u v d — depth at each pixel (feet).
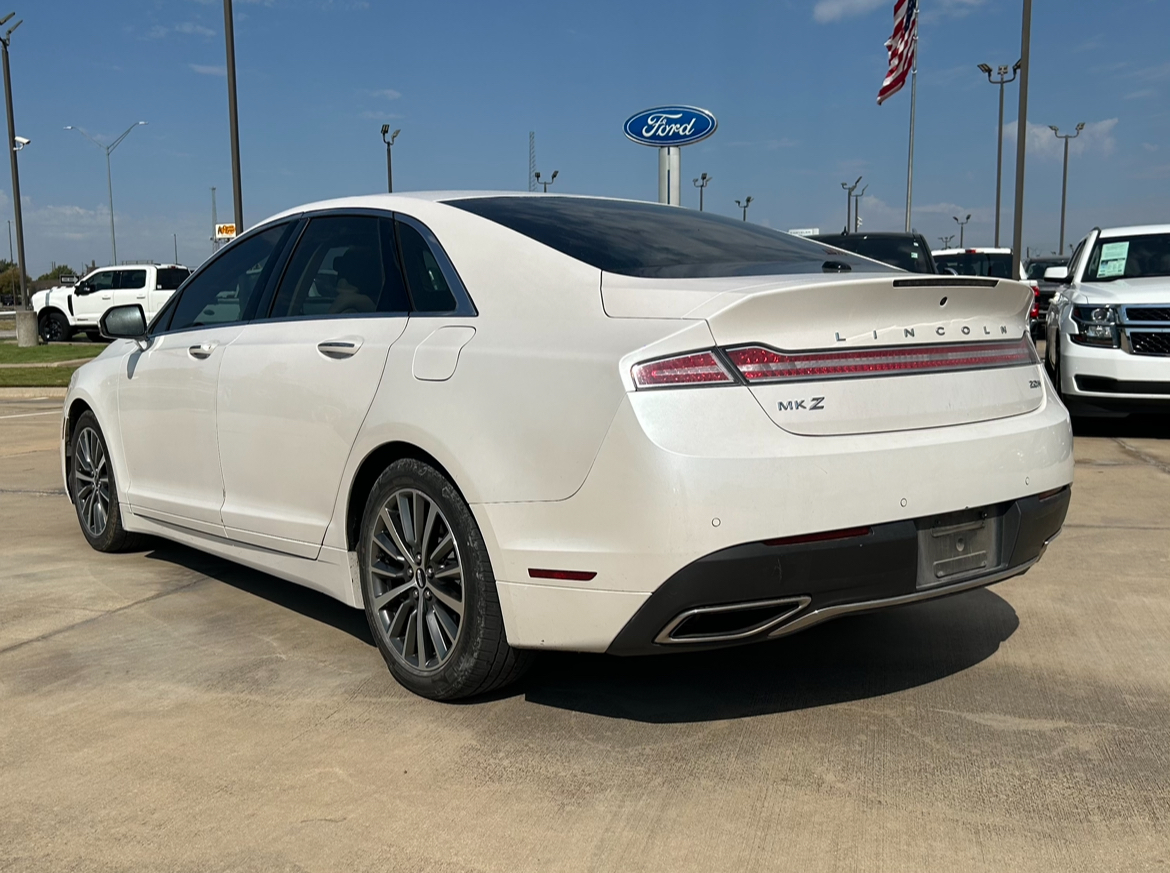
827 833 7.95
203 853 7.81
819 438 8.91
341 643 12.67
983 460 9.68
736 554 8.53
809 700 10.61
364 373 11.14
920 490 9.23
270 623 13.51
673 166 51.60
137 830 8.16
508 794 8.67
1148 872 7.37
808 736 9.73
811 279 9.74
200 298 15.02
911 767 9.05
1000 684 10.94
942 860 7.56
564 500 9.06
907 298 9.48
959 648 12.08
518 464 9.37
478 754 9.43
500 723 10.12
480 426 9.68
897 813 8.25
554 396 9.16
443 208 11.71
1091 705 10.36
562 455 9.05
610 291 9.61
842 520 8.85
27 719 10.36
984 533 9.97
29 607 14.26
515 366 9.57
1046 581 14.76
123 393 15.94
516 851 7.78
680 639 8.98
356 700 10.78
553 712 10.37
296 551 12.39
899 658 11.78
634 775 8.98
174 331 15.24
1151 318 27.50
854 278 9.45
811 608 9.03
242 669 11.75
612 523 8.75
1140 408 28.02
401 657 10.94
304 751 9.55
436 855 7.74
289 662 11.98
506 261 10.59
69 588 15.26
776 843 7.82
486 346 9.97
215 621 13.60
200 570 16.34
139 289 84.99
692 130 50.80
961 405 9.84
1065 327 29.35
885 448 9.09
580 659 11.92
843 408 9.07
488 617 9.89
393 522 10.97
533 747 9.57
